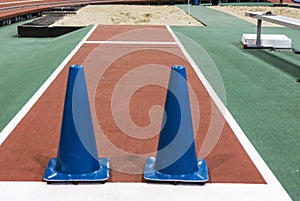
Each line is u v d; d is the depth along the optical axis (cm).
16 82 517
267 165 278
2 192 239
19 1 2002
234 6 2072
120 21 1366
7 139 319
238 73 564
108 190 241
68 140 246
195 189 242
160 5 2141
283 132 342
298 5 2103
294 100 438
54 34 1051
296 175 264
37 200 232
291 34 1002
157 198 234
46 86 483
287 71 586
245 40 780
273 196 239
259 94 459
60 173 251
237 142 317
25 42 945
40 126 349
